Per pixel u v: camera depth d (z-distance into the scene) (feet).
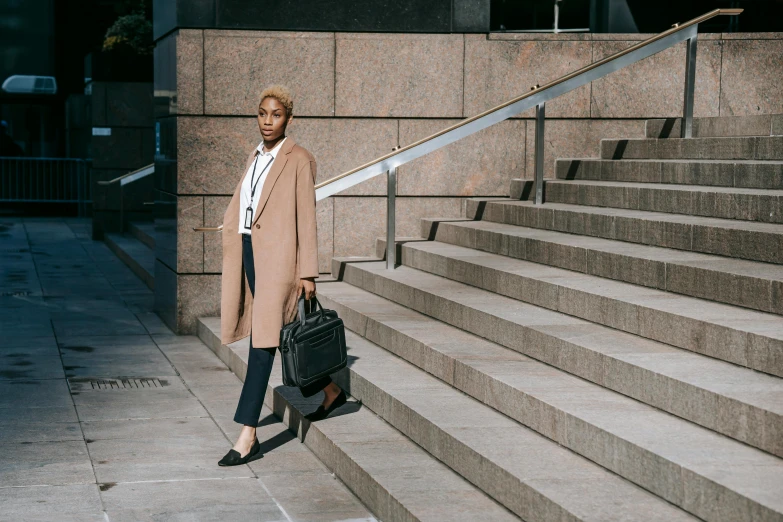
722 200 22.47
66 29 84.33
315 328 18.29
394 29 31.37
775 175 22.97
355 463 16.80
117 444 19.79
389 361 21.89
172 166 31.22
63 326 32.96
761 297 17.29
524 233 26.37
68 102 78.02
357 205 31.89
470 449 15.52
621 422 14.66
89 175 77.00
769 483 11.89
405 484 15.61
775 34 32.55
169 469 18.26
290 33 30.81
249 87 30.60
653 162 27.04
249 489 17.25
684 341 17.01
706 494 12.14
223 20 30.19
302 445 19.93
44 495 16.71
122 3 72.59
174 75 30.48
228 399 23.50
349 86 31.32
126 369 26.58
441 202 32.32
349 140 31.55
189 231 30.83
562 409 15.46
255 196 18.61
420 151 28.45
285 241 18.44
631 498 13.10
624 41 32.45
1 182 77.00
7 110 83.82
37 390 24.12
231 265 19.21
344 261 30.55
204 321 30.58
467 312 21.91
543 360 18.81
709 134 29.32
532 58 32.19
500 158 32.40
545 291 21.47
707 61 32.55
